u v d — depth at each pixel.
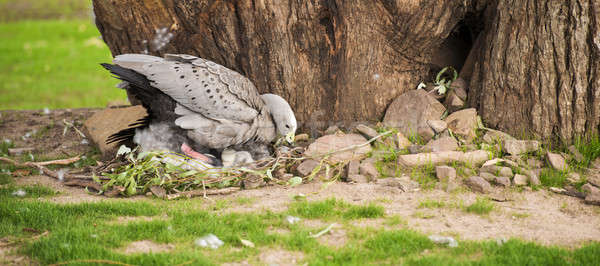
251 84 6.84
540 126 7.00
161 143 6.69
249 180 6.44
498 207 5.52
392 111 7.73
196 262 4.15
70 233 4.68
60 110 11.33
